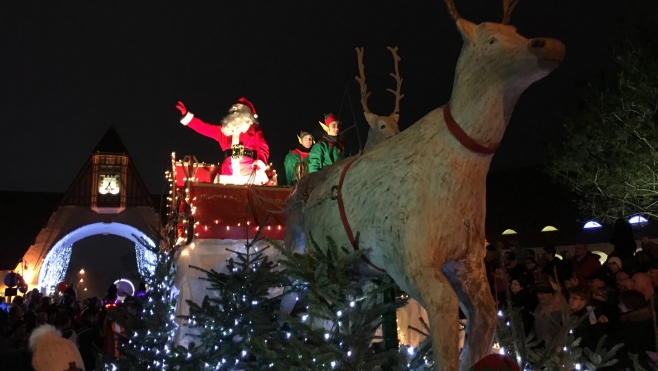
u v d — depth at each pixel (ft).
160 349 18.31
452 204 10.12
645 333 14.82
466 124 10.11
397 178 10.55
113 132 104.73
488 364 7.42
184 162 24.67
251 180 25.44
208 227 21.18
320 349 10.24
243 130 27.35
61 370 8.85
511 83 9.80
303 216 14.70
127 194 100.37
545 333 15.84
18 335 23.67
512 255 26.37
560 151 51.49
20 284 71.77
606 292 17.58
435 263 9.94
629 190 45.73
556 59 9.40
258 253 17.04
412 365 11.04
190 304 16.63
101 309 28.50
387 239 10.45
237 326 15.61
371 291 11.36
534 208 65.21
